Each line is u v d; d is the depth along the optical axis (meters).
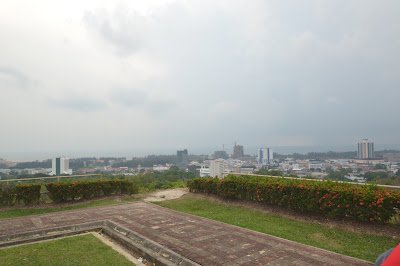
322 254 6.39
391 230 7.54
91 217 10.23
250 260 6.09
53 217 10.31
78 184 13.22
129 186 14.97
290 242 7.21
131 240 7.29
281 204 10.08
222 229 8.44
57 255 6.46
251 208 10.98
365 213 7.91
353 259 6.07
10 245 7.31
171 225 8.94
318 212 8.99
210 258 6.21
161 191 16.27
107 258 6.32
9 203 11.96
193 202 12.73
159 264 5.98
